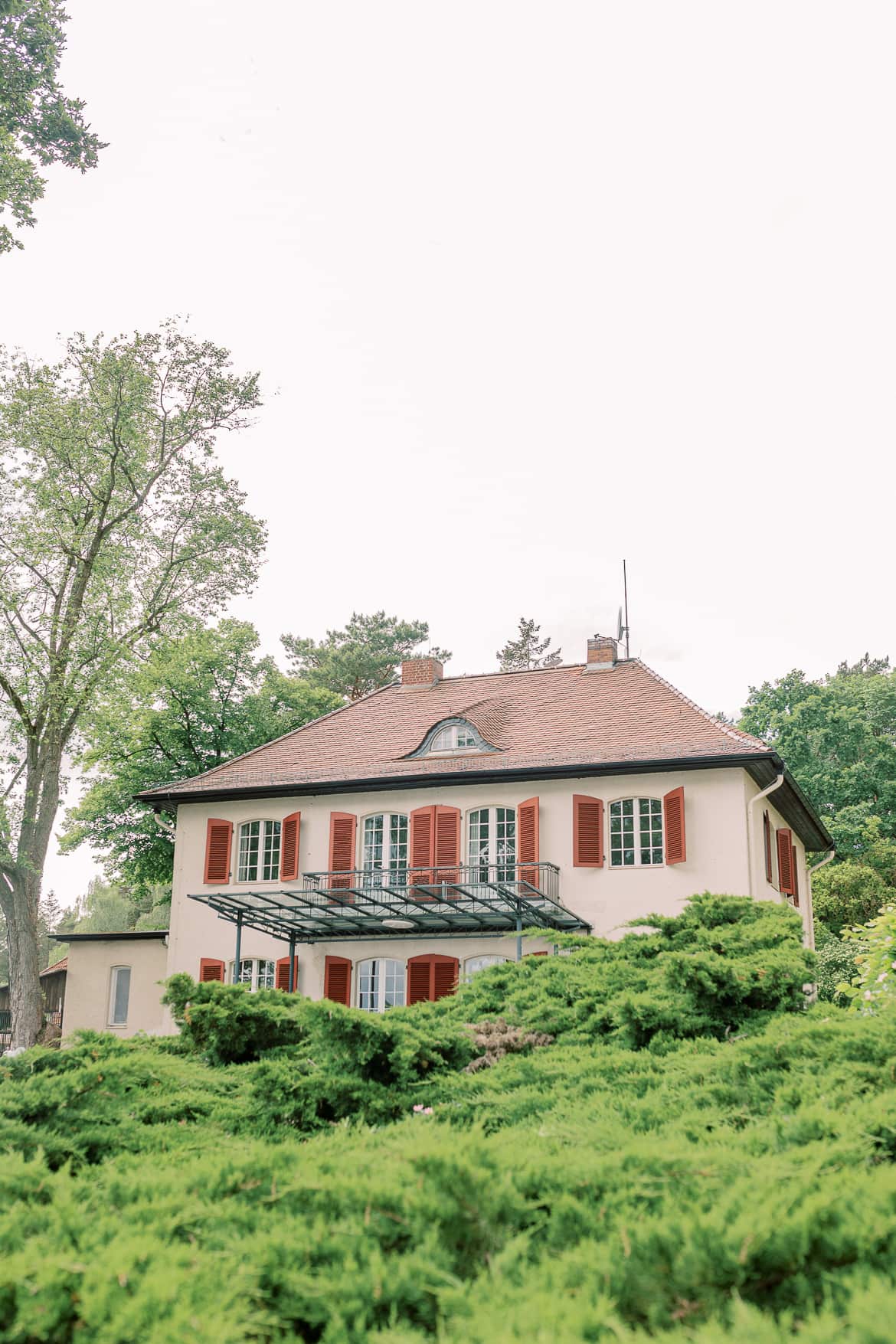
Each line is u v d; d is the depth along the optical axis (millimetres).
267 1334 2646
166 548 29781
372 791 24281
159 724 31625
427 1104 5934
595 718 24109
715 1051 6246
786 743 41031
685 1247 2639
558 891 21969
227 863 25469
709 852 20969
